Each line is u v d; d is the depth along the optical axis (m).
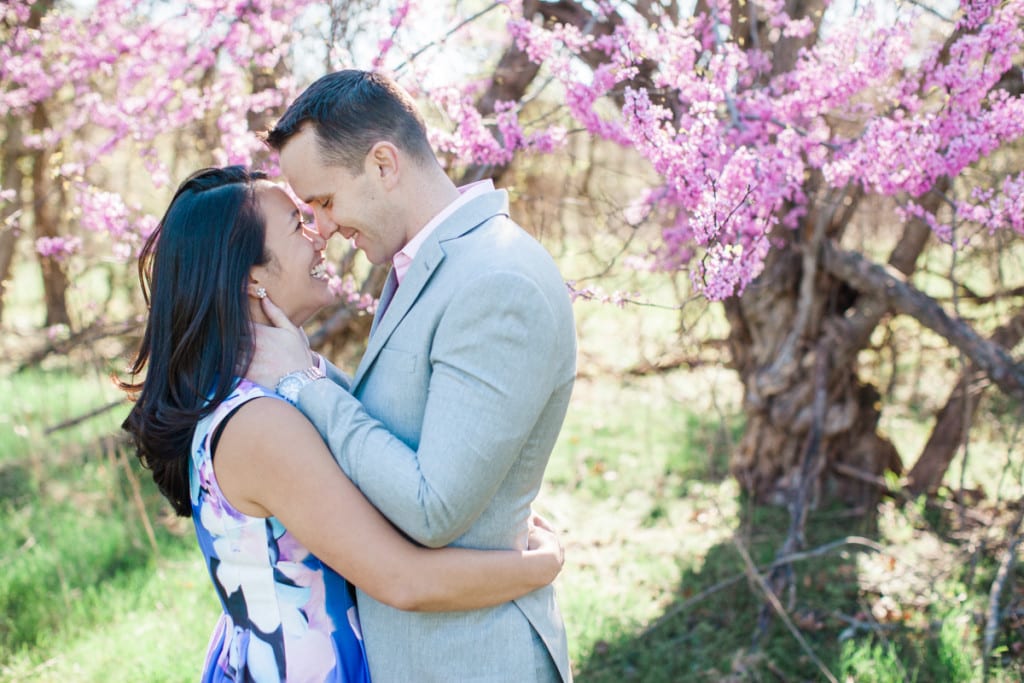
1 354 5.33
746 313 3.65
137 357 1.47
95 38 3.08
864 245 3.94
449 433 1.19
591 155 3.25
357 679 1.38
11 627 2.93
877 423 3.82
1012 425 3.71
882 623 2.73
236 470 1.26
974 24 1.90
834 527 3.56
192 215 1.34
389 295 1.45
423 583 1.23
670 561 3.37
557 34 2.21
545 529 1.49
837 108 2.54
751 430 3.84
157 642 2.80
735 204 1.93
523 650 1.35
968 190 2.94
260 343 1.33
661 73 2.22
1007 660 2.52
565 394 1.33
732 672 2.59
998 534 3.01
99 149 2.87
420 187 1.37
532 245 1.32
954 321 3.24
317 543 1.23
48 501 3.88
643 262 2.86
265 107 2.80
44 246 2.82
